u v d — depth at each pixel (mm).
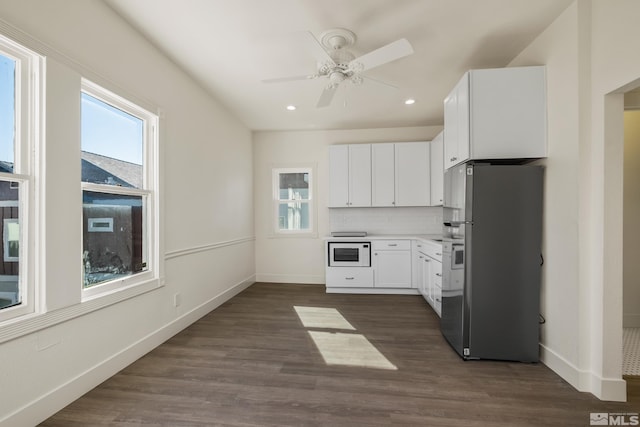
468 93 2354
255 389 1951
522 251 2295
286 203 5207
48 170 1655
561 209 2104
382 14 2105
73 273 1804
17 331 1498
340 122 4641
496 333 2320
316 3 1996
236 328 3016
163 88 2670
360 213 4980
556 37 2156
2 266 1528
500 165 2418
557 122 2148
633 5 1651
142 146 2520
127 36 2238
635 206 2984
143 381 2041
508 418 1665
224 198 3961
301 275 5109
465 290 2340
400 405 1783
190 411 1730
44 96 1639
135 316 2344
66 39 1767
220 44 2506
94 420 1648
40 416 1621
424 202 4555
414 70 2943
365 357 2400
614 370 1827
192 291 3174
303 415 1696
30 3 1570
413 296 4223
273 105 3889
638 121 2982
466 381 2041
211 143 3588
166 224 2721
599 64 1868
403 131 4902
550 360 2205
